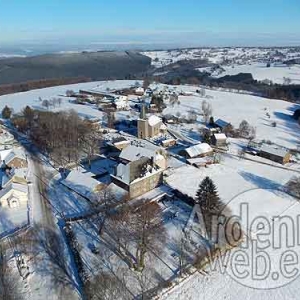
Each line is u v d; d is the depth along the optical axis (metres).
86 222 73.38
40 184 90.12
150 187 87.38
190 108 183.00
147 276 59.12
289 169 105.38
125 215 71.12
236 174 100.00
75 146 110.00
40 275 58.97
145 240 63.03
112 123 144.12
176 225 73.56
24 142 122.69
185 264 61.88
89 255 63.47
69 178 90.19
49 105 182.00
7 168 95.81
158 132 134.25
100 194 81.56
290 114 179.62
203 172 100.12
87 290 54.84
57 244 66.94
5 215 76.38
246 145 125.19
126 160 94.88
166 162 102.44
